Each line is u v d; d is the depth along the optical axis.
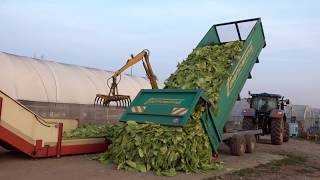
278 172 9.45
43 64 17.05
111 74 20.91
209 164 9.20
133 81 22.17
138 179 7.64
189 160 8.63
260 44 13.04
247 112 17.05
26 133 9.13
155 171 8.38
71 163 9.09
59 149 9.80
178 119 8.81
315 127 26.52
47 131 9.59
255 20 12.80
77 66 19.38
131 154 8.70
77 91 17.00
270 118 17.12
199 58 11.50
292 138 24.64
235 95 11.19
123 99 11.28
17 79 14.78
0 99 8.64
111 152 9.41
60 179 7.36
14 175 7.55
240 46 11.80
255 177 8.59
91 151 10.63
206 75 10.48
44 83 15.73
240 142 12.10
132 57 11.85
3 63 14.94
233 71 10.80
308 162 11.67
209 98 9.71
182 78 10.74
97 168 8.55
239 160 11.12
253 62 12.50
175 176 8.05
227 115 10.64
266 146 16.06
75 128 12.26
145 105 9.78
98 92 18.06
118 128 10.05
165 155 8.33
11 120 8.86
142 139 8.66
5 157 9.68
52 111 15.30
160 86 16.88
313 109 33.12
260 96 17.94
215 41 13.58
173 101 9.39
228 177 8.34
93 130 11.69
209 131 9.60
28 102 14.40
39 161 9.23
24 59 16.45
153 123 9.06
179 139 8.49
